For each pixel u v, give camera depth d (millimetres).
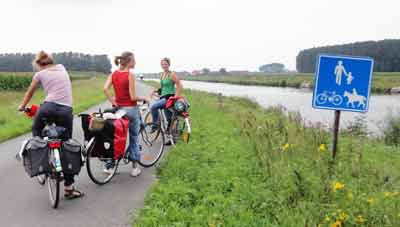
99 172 6480
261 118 14164
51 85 5191
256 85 93250
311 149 7285
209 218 4434
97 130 5676
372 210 4387
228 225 4270
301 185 5125
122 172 6836
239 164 6746
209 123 12445
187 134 9102
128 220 4668
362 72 6055
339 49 157875
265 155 6828
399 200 4641
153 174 6727
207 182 5770
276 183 5562
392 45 139000
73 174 5172
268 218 4457
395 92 56969
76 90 35594
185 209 4777
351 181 5621
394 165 7559
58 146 4922
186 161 7059
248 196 5141
